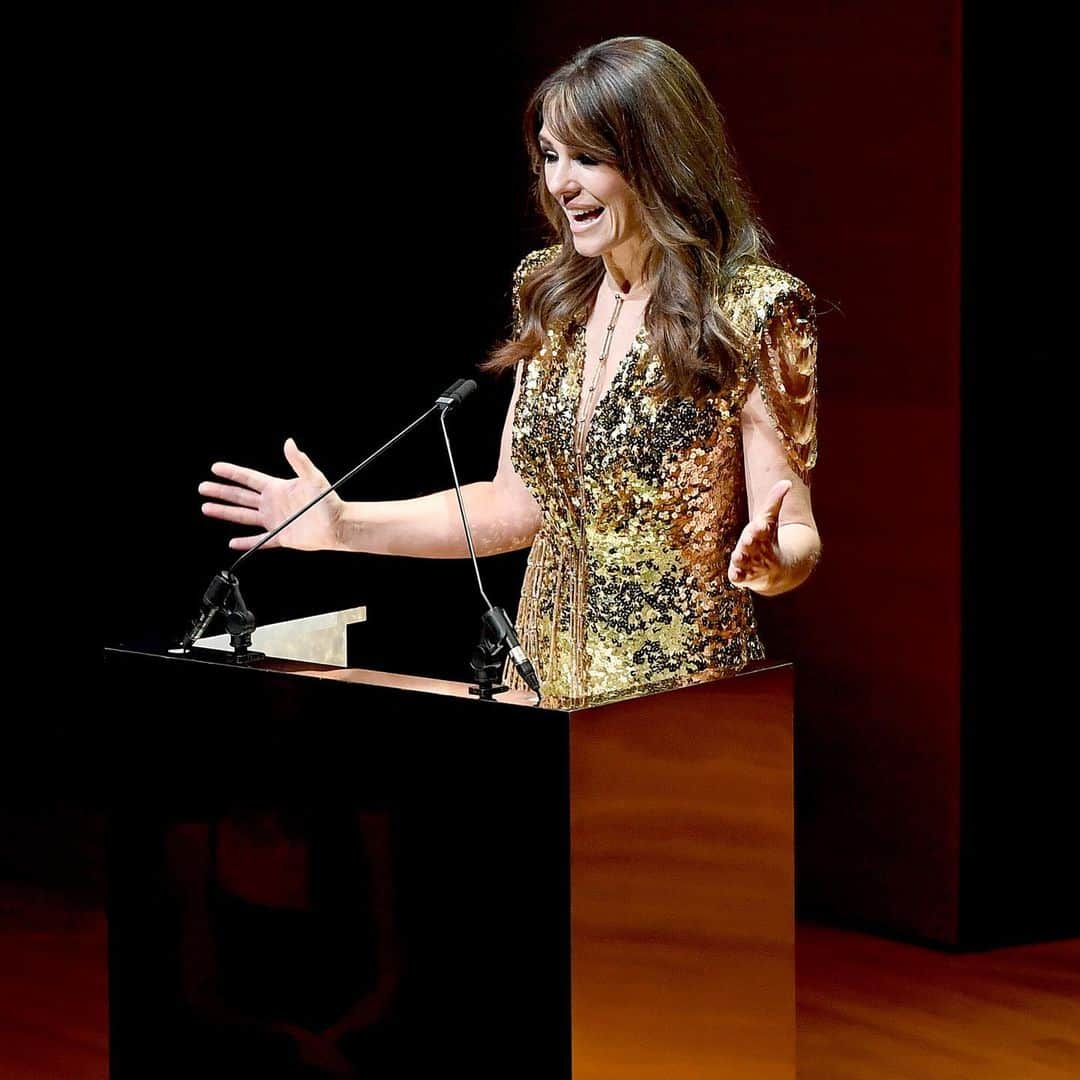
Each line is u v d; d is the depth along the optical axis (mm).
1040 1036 13039
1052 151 14141
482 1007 7195
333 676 7594
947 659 14625
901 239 14383
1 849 17266
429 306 17328
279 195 17594
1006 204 14086
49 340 18438
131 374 18438
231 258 17859
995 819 14844
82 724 19719
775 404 9102
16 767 19609
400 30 16953
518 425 10039
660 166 9008
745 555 7945
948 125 13922
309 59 17250
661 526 9508
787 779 7766
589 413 9609
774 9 14906
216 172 17672
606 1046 7102
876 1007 13664
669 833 7258
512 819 7023
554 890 6938
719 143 9305
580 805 6895
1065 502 14664
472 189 16938
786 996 7840
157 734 8188
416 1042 7418
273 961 7879
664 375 9211
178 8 17359
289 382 17984
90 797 18828
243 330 18000
